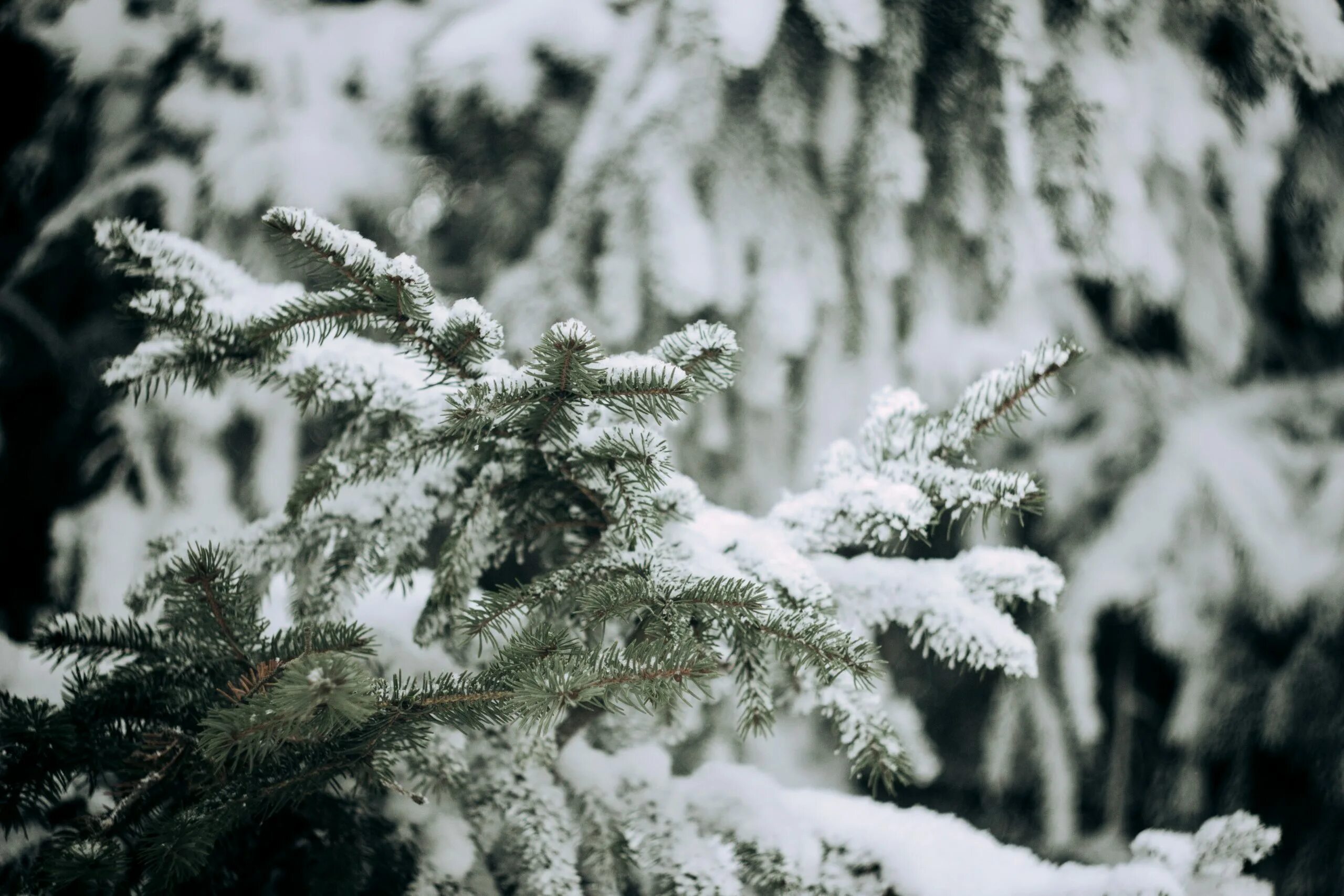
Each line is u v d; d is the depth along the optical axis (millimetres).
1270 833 1594
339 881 1580
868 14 2857
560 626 1598
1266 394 3674
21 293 3598
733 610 1542
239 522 3250
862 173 3037
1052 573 1625
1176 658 3453
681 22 3088
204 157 3418
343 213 3461
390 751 1540
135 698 1565
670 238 2979
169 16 3652
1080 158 3037
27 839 1600
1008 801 3574
